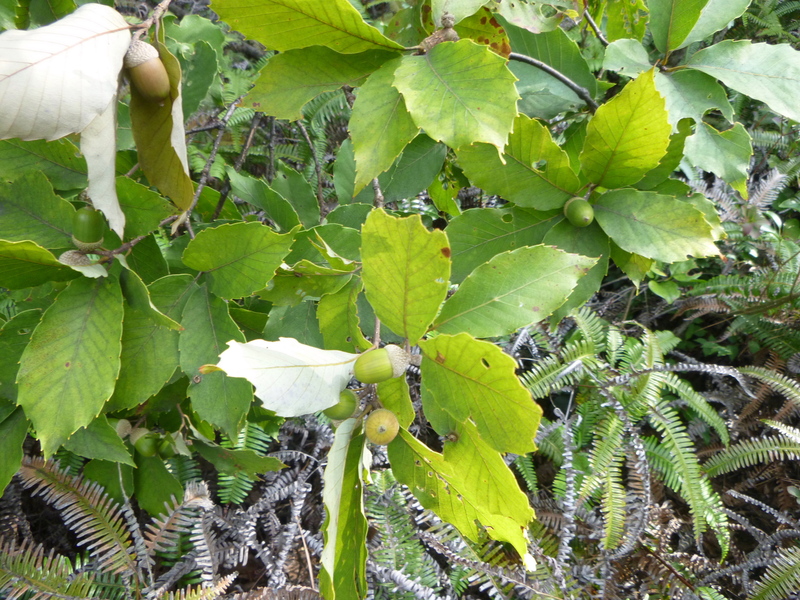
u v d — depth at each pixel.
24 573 0.71
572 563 0.99
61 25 0.34
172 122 0.39
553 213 0.50
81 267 0.43
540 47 0.57
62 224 0.46
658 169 0.50
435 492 0.41
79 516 0.75
